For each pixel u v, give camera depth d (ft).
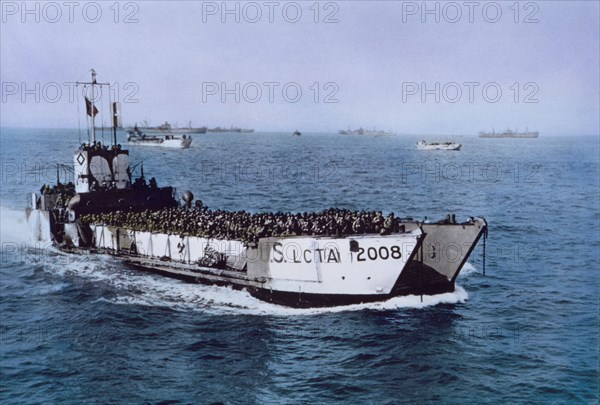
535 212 269.23
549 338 118.32
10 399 96.58
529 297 143.74
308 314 128.88
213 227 149.07
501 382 101.09
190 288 147.54
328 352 112.16
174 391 99.35
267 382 102.01
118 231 169.89
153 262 157.69
